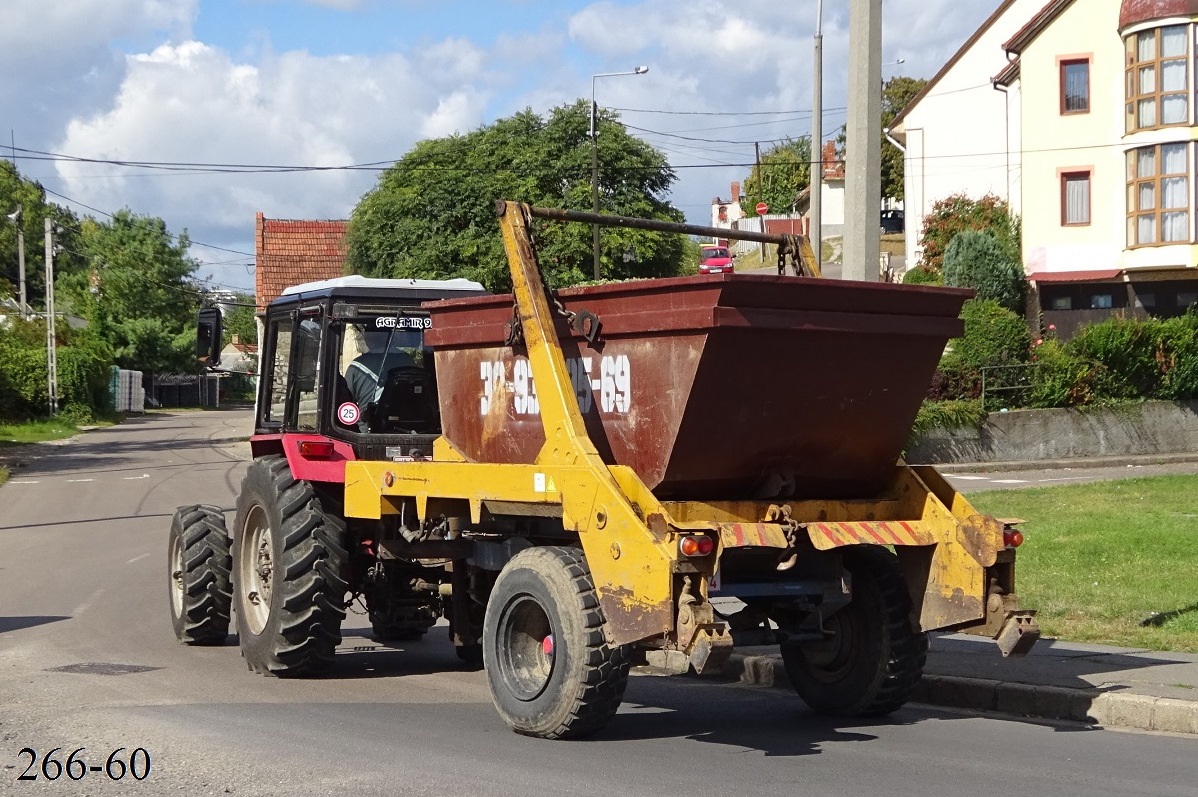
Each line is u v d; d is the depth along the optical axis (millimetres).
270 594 9547
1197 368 33219
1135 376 33375
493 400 8141
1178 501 19109
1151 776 6457
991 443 31562
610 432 7301
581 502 6945
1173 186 37469
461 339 8375
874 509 7672
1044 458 31922
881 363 7312
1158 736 7496
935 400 32031
